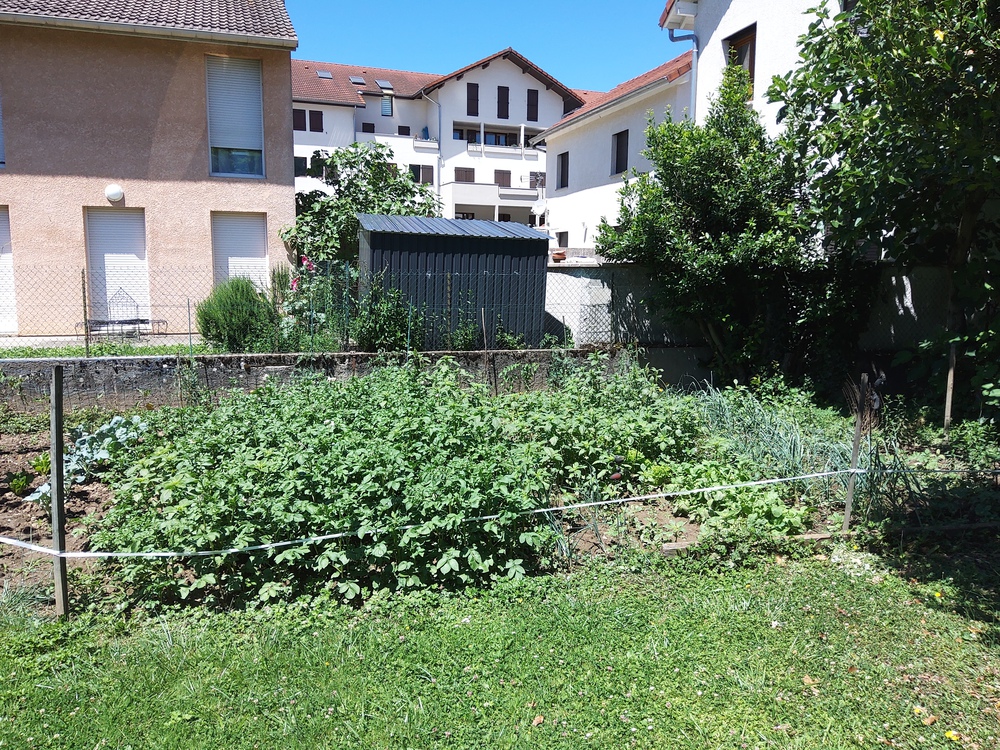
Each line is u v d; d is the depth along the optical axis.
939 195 8.71
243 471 4.86
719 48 14.49
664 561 5.07
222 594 4.40
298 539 4.36
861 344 11.34
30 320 14.09
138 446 6.80
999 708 3.52
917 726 3.38
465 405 6.83
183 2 15.48
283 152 15.23
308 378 8.73
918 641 4.13
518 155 41.59
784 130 12.12
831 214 8.91
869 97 8.05
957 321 9.03
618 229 11.02
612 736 3.25
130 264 14.74
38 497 5.70
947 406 8.08
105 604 4.27
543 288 11.72
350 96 39.41
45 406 8.98
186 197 14.71
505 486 4.75
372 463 4.85
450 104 41.31
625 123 20.61
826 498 6.12
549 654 3.87
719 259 9.82
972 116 6.93
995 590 4.77
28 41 13.53
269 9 16.03
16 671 3.58
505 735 3.23
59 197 13.98
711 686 3.64
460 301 11.35
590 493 6.02
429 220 12.35
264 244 15.48
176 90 14.47
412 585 4.49
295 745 3.13
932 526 5.60
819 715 3.44
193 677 3.59
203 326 11.12
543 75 42.22
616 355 11.16
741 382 10.98
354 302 11.24
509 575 4.57
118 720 3.27
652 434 6.88
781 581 4.88
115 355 10.27
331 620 4.13
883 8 7.44
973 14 7.08
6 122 13.57
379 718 3.32
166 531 4.27
